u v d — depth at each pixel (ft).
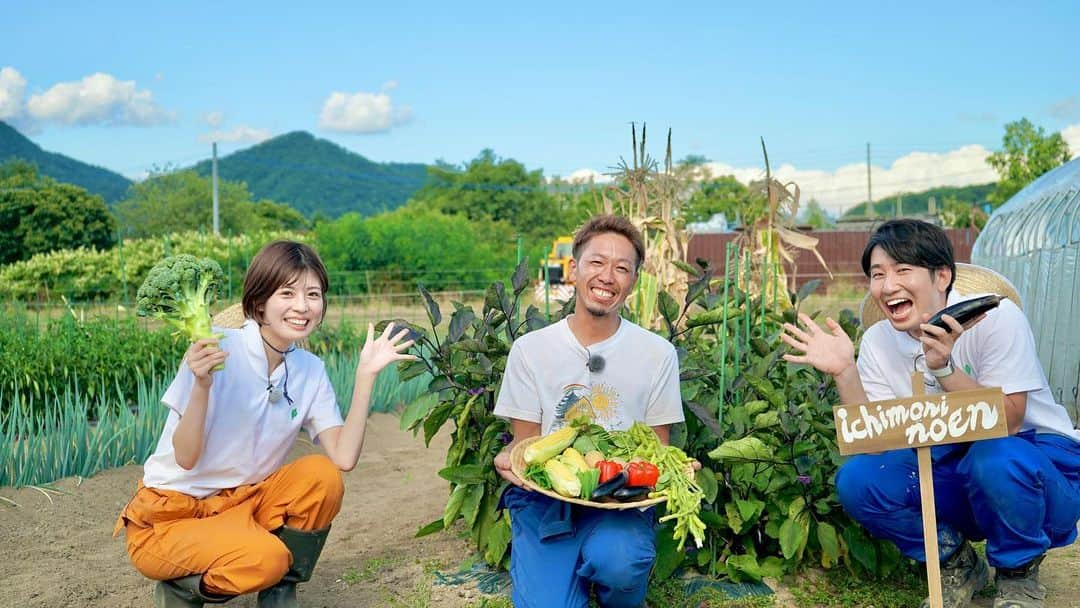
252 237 91.61
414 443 24.97
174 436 10.35
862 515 12.07
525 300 57.88
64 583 13.80
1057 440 11.70
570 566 10.73
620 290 11.04
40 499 17.95
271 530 11.10
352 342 37.96
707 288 15.74
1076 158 32.81
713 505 13.35
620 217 11.25
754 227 22.26
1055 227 29.43
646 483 10.17
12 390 26.30
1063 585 13.20
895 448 10.73
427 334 14.07
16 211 121.08
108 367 28.12
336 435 11.55
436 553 14.93
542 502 11.27
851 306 57.31
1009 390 11.27
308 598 13.00
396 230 101.86
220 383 10.80
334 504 11.20
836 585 13.14
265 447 11.22
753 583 13.10
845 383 11.41
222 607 12.71
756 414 13.73
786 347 14.33
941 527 12.00
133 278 83.71
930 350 10.90
